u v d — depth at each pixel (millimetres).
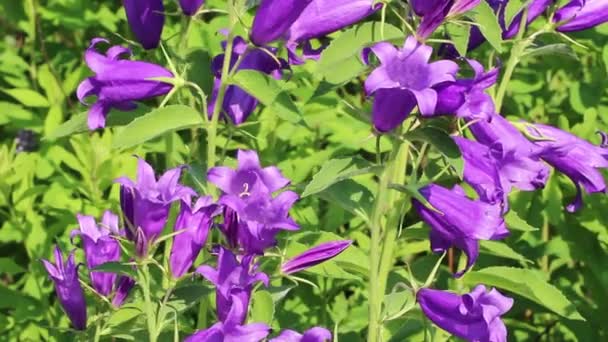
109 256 1021
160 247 1189
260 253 985
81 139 1237
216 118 1043
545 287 1093
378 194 1009
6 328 1191
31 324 1189
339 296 1241
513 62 1119
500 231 1019
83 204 1213
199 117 1039
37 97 1302
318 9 1040
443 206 999
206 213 986
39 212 1266
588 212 1213
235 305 961
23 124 1291
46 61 1363
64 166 1308
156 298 1054
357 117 1018
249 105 1079
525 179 1027
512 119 1241
